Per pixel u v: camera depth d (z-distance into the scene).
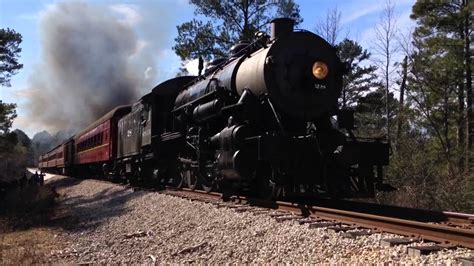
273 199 10.52
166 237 9.16
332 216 7.93
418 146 17.81
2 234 13.83
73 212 16.73
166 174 17.56
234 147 10.07
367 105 33.72
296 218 8.05
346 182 9.64
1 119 34.94
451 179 14.90
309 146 9.45
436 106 24.61
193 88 14.41
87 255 9.17
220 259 7.02
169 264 7.34
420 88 23.70
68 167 43.31
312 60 10.42
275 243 6.96
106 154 25.98
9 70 34.41
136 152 19.42
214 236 8.21
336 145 9.69
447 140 22.31
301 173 9.59
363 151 9.43
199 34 25.61
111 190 20.95
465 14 24.73
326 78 10.48
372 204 9.94
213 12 25.56
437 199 14.23
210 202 11.12
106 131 26.19
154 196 14.72
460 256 5.14
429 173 15.45
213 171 12.11
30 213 18.41
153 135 16.98
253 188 11.48
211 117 11.80
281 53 10.30
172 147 16.33
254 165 10.05
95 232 11.75
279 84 10.14
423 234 6.22
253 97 10.41
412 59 24.00
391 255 5.50
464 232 5.73
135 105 20.22
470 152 19.16
